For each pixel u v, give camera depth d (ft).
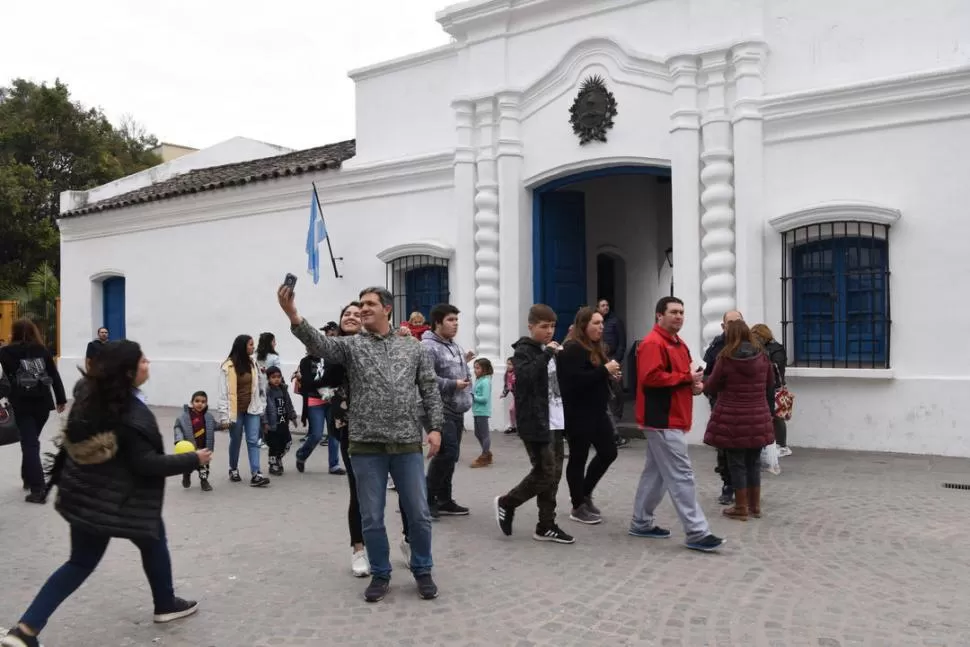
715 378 23.35
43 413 27.84
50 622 16.31
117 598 17.67
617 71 38.83
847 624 15.65
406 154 47.11
